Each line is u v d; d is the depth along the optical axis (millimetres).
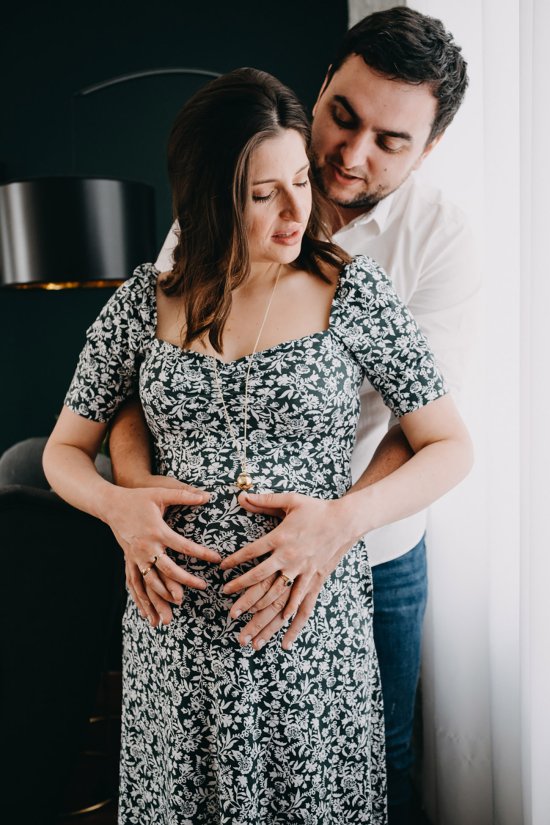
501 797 1737
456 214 1511
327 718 1207
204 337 1178
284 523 1097
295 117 1089
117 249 2510
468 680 1850
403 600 1611
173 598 1144
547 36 1293
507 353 1624
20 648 1704
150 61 3430
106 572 1760
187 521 1171
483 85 1601
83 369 1299
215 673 1151
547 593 1362
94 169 3514
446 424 1214
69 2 3422
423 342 1213
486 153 1604
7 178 3557
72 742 1863
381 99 1297
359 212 1513
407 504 1150
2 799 1812
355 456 1528
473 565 1819
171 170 1169
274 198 1097
